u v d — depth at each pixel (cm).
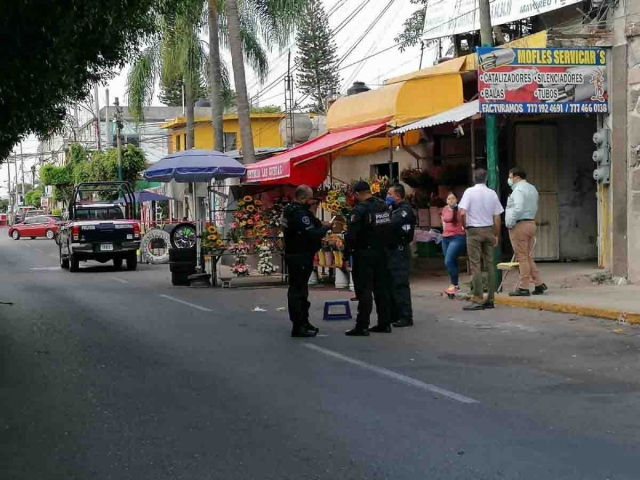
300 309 1092
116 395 766
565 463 548
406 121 1780
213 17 2753
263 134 4591
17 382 827
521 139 1872
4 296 1700
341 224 1688
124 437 626
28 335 1138
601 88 1482
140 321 1276
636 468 537
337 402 725
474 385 786
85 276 2312
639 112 1450
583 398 730
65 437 629
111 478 532
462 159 2052
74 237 2456
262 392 768
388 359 926
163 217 5169
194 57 3133
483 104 1397
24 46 1000
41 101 1134
